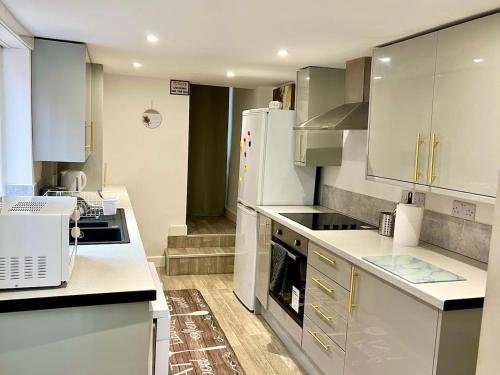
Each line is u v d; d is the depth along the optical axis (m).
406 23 2.21
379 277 2.11
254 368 2.95
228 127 6.50
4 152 2.92
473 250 2.36
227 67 3.82
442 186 2.20
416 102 2.39
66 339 1.64
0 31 2.34
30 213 1.63
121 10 2.19
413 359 1.88
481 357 1.12
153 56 3.44
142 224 5.06
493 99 1.91
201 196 6.50
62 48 2.99
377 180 2.75
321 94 3.63
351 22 2.24
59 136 3.07
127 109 4.83
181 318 3.71
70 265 1.79
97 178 4.20
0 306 1.51
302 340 2.94
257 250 3.81
